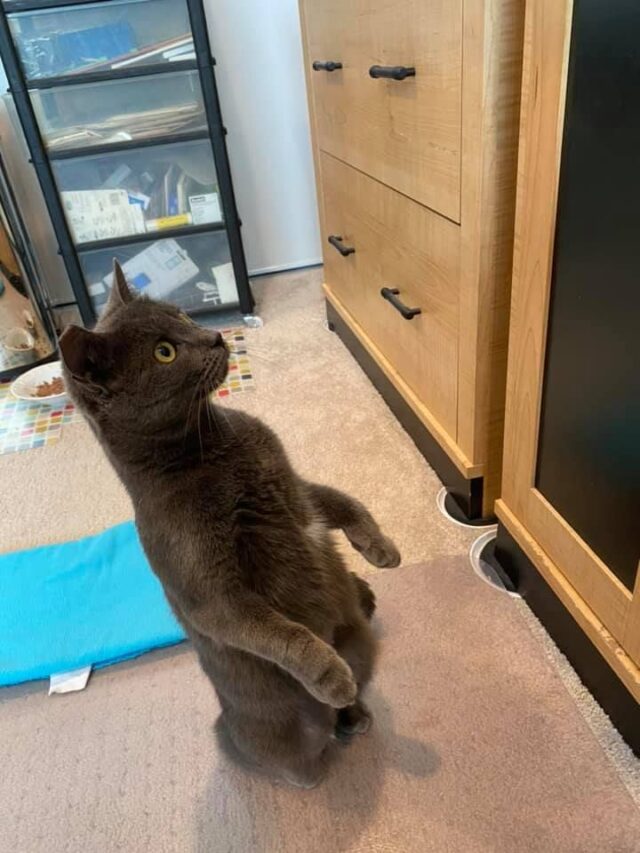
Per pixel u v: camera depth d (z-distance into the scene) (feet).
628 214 2.24
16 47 5.74
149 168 6.57
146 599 3.94
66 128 6.21
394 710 3.19
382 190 4.49
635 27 2.01
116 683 3.54
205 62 5.98
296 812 2.86
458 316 3.67
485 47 2.76
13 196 6.76
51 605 3.96
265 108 7.38
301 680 2.40
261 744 2.83
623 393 2.47
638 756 2.87
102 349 2.23
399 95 3.80
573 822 2.68
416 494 4.52
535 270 2.86
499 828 2.69
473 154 3.07
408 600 3.74
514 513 3.60
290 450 5.04
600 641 2.87
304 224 8.17
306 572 2.73
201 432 2.45
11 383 6.47
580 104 2.36
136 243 6.75
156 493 2.43
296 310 7.33
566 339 2.80
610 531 2.75
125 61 5.98
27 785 3.11
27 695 3.55
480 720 3.10
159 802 2.97
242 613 2.41
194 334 2.48
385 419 5.34
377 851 2.68
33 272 6.97
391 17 3.67
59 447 5.53
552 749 2.94
